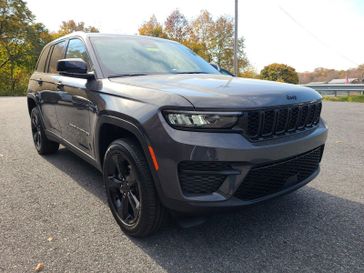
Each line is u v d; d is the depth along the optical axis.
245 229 2.80
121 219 2.78
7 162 4.74
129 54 3.54
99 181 3.98
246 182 2.31
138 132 2.42
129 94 2.63
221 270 2.26
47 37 34.12
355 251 2.46
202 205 2.25
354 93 19.72
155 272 2.25
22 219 3.00
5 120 8.84
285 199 3.39
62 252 2.49
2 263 2.35
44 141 4.90
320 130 2.88
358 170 4.30
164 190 2.32
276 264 2.32
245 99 2.30
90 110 3.12
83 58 3.54
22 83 33.56
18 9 30.42
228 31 36.53
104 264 2.34
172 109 2.25
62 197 3.51
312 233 2.72
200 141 2.18
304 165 2.76
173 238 2.68
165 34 37.47
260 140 2.32
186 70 3.65
